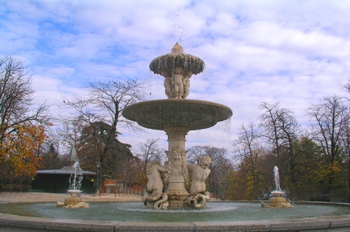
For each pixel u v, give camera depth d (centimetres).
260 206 949
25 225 407
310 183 2305
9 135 1770
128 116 891
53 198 2142
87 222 391
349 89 2245
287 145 2267
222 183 3519
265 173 2509
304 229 402
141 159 3662
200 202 820
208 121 870
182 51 907
